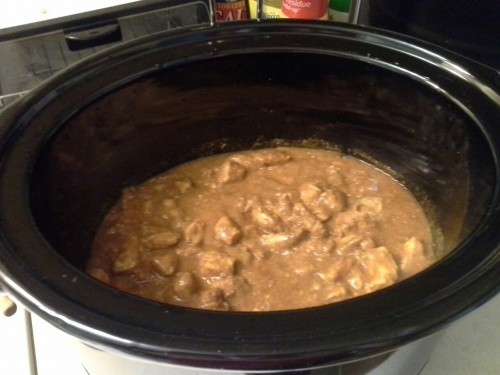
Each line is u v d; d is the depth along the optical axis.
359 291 0.69
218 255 0.73
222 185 0.85
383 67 0.71
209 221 0.80
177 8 0.83
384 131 0.81
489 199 0.55
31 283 0.44
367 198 0.82
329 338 0.40
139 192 0.84
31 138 0.59
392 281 0.69
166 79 0.73
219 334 0.40
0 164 0.56
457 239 0.61
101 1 0.81
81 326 0.41
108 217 0.80
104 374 0.55
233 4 0.92
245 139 0.89
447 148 0.71
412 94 0.71
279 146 0.91
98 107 0.68
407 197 0.83
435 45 0.70
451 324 0.42
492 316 0.69
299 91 0.80
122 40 0.83
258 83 0.79
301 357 0.39
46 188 0.60
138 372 0.49
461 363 0.65
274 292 0.70
